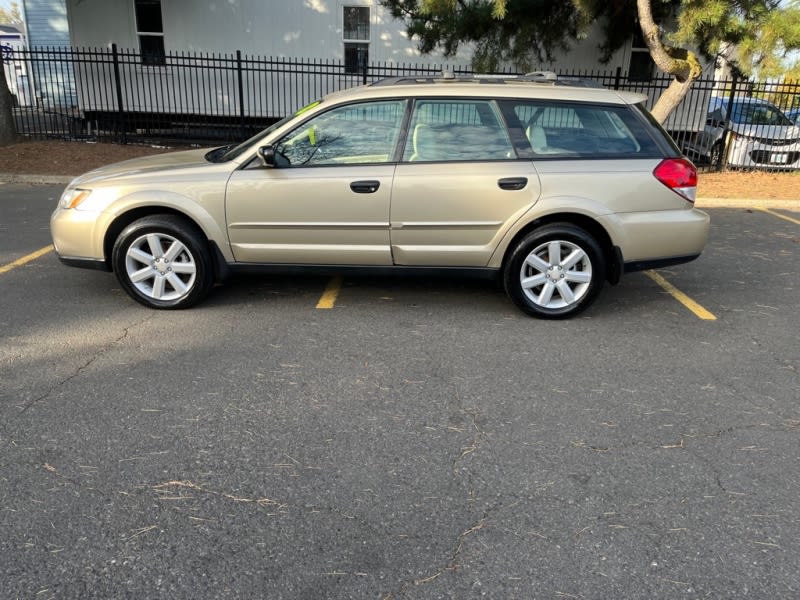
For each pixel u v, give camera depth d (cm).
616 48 1310
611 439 346
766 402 389
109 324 484
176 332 472
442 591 242
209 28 1478
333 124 491
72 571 247
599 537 271
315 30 1481
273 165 483
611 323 512
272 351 444
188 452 325
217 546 262
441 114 490
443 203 484
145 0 1465
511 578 249
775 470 321
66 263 510
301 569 251
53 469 308
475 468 317
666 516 286
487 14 1062
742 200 1032
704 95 1445
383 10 1465
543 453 331
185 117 1548
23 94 2083
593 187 482
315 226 491
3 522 272
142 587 241
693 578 251
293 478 306
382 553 260
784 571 254
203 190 486
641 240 491
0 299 530
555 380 412
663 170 486
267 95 1528
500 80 522
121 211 488
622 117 494
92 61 1349
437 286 590
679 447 339
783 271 670
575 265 501
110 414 357
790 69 929
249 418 358
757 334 496
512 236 491
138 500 288
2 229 751
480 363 434
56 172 1088
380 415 364
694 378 420
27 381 392
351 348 452
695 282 628
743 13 953
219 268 506
